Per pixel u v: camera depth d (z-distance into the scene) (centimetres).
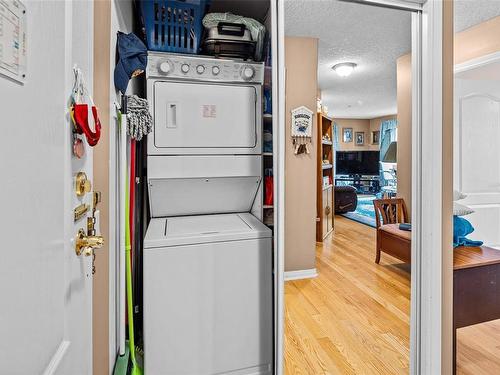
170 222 187
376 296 276
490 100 357
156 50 182
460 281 180
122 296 146
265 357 169
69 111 77
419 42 160
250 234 166
